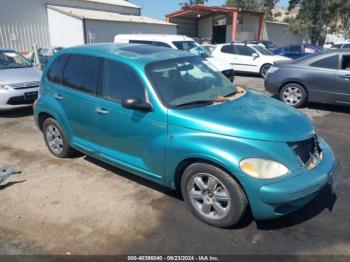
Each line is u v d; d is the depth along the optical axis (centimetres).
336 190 433
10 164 523
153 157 383
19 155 559
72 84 477
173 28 2891
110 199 413
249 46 1623
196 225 359
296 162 329
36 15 2166
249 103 400
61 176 478
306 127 361
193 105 379
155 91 381
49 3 2250
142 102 380
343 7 3912
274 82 887
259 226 355
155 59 422
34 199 416
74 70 478
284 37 4084
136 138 398
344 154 561
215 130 339
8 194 429
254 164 315
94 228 356
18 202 410
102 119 431
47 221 370
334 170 364
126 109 401
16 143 618
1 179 456
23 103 796
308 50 2178
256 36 3562
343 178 469
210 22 3638
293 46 2236
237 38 3450
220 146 328
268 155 321
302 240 335
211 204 351
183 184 367
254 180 312
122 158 425
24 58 940
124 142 416
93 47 483
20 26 2083
